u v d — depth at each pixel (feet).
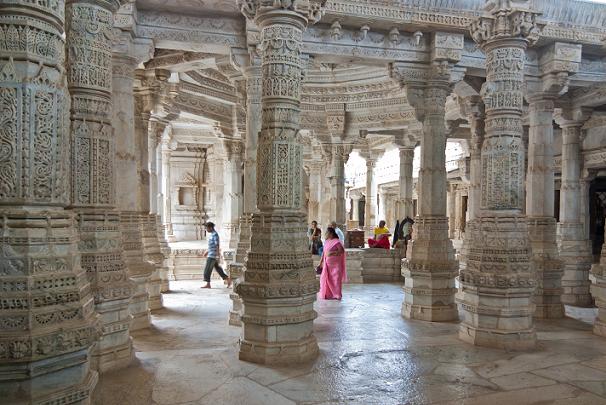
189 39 27.68
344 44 29.40
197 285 47.52
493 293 23.31
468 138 55.26
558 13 30.19
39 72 10.08
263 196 20.98
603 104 37.86
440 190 31.78
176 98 44.42
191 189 72.59
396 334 26.63
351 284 48.65
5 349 9.49
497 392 17.28
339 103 51.29
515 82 23.63
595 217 56.13
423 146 32.01
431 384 18.04
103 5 18.42
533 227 33.76
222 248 59.72
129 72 26.25
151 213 41.16
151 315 32.32
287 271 20.39
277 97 20.63
